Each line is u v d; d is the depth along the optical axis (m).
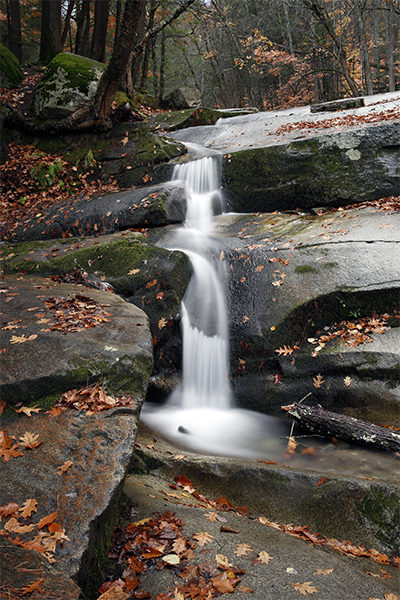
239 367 6.11
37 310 5.12
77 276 7.02
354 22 21.12
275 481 3.83
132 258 7.08
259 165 9.44
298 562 2.73
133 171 11.00
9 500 2.59
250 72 23.88
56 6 19.41
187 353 6.46
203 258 7.31
